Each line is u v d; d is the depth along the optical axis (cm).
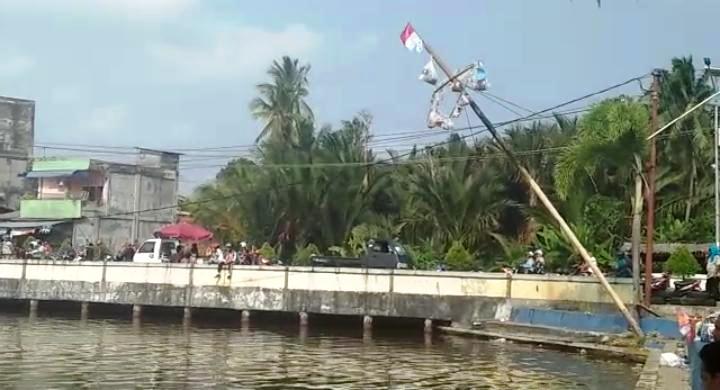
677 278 3444
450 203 4891
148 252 4588
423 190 4991
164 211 6175
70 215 5822
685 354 2052
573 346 2867
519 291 3466
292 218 5331
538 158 4981
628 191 4109
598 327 2991
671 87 4594
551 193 4800
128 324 4009
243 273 3984
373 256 4312
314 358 2752
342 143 5353
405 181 5331
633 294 2862
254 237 5403
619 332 2905
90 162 5947
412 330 3734
